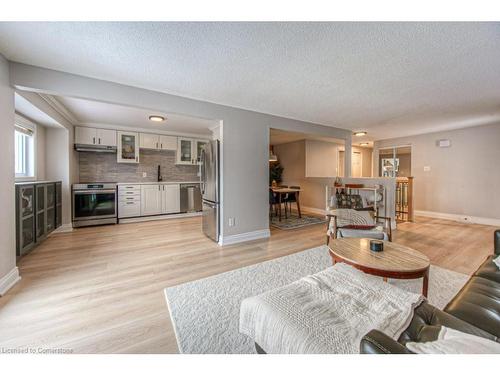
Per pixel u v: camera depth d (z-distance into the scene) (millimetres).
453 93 2855
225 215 3387
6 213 1997
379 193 4402
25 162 3289
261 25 1545
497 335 986
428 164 5543
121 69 2189
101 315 1656
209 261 2721
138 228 4367
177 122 4438
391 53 1902
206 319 1621
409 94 2889
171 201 5422
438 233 3971
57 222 3779
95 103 3215
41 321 1577
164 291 2008
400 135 5855
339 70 2223
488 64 2094
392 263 1691
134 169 5375
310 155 6750
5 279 1975
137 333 1470
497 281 1423
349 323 1015
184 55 1935
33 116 3104
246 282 2184
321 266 2578
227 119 3354
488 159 4660
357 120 4289
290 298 1191
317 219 5266
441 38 1683
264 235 3797
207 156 3738
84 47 1803
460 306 1185
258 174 3701
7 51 1862
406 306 1152
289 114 3854
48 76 2158
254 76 2359
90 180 4848
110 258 2789
